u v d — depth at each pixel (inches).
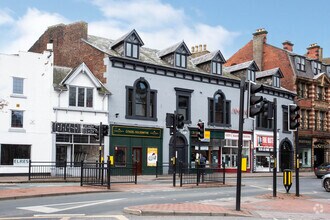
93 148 1182.3
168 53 1369.3
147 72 1288.1
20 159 1087.6
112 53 1251.8
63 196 659.4
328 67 2012.8
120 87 1232.2
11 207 527.5
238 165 517.7
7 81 1086.4
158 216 466.6
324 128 1895.9
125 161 1218.6
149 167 1267.2
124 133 1222.3
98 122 1183.6
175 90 1346.0
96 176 802.2
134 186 842.8
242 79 522.0
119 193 716.7
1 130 1065.5
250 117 522.3
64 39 1384.1
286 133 1713.8
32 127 1104.2
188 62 1503.4
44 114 1121.4
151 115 1295.5
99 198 635.5
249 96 522.3
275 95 1672.0
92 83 1186.6
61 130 1131.3
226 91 1494.8
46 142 1117.1
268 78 1695.4
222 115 1480.1
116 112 1217.4
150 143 1278.3
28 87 1111.0
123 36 1277.1
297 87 1788.9
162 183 956.0
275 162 701.9
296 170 733.3
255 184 1012.5
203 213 482.3
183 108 1373.0
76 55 1327.5
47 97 1128.8
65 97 1152.8
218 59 1472.7
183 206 534.0
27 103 1104.8
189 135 1364.4
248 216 486.3
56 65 1349.7
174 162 868.6
